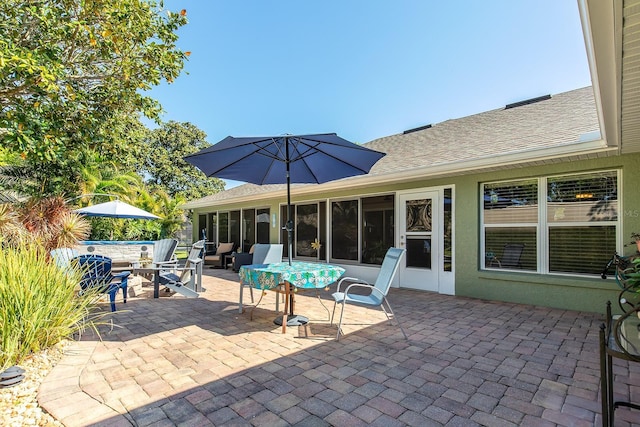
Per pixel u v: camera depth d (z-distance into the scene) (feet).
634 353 6.89
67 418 7.82
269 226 38.68
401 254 14.93
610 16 6.27
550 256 19.38
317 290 23.58
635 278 11.85
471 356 11.85
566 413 8.21
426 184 24.68
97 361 11.25
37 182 37.29
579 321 16.24
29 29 18.45
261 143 16.26
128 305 19.77
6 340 10.03
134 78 21.31
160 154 91.30
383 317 17.16
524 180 20.38
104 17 18.58
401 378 10.12
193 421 7.82
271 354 12.02
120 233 42.78
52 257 16.17
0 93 16.84
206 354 11.98
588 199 18.20
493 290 21.25
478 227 22.04
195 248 24.54
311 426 7.67
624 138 13.94
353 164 17.67
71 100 18.89
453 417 8.05
